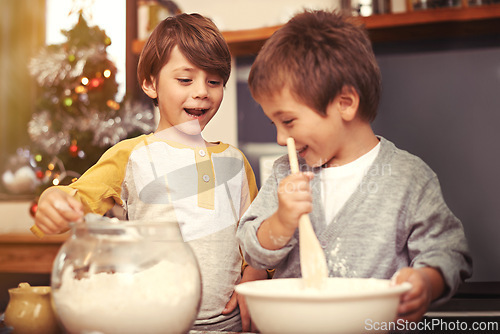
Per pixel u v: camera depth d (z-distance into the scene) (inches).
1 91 102.7
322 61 24.7
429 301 21.0
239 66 78.6
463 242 25.1
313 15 27.3
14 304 22.4
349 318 16.4
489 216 68.7
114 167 37.2
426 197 26.4
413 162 27.8
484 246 67.4
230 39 73.0
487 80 71.2
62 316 18.3
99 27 79.9
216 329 33.4
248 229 26.6
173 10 81.8
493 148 70.6
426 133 72.0
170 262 19.1
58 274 19.0
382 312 17.0
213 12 81.9
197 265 20.4
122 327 17.6
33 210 80.4
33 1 102.7
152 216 35.7
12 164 100.3
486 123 71.0
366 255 26.3
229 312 33.8
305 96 24.5
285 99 25.0
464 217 69.4
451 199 70.4
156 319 17.8
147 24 79.7
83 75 76.3
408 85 73.0
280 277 28.1
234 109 78.4
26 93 102.7
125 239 19.0
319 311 16.3
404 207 26.4
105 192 35.9
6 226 97.3
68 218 25.7
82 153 75.8
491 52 71.1
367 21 68.1
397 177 27.1
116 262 18.5
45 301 22.2
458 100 71.7
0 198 98.7
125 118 75.2
